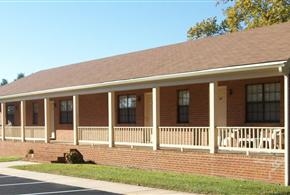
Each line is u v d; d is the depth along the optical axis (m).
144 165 20.88
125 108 27.14
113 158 22.73
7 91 34.84
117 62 29.17
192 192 14.09
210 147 18.05
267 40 19.50
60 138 32.59
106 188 15.44
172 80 20.08
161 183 15.55
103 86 23.88
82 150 24.98
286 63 15.46
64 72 34.16
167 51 26.44
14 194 14.61
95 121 29.42
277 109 18.89
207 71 18.02
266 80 19.30
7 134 33.62
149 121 25.42
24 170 21.28
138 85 21.89
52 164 22.89
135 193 14.30
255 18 36.22
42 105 34.69
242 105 20.28
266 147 16.55
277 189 14.07
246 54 18.12
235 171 16.92
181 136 20.34
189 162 18.75
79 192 14.77
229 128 17.72
